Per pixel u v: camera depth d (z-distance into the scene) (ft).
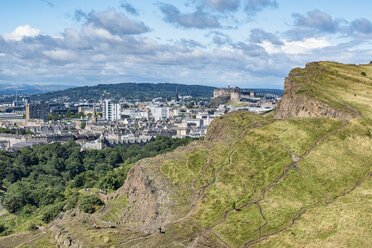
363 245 644.69
